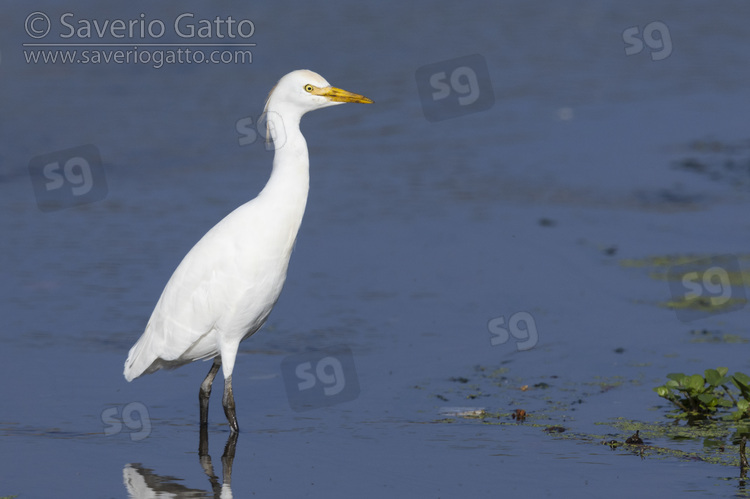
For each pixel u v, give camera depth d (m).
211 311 9.15
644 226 17.25
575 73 30.94
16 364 10.84
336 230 17.17
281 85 9.43
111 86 28.48
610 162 21.86
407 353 11.40
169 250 16.00
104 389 10.20
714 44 35.00
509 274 14.68
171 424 9.23
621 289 13.85
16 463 8.03
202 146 23.39
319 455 8.26
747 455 8.03
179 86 28.64
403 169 21.66
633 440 8.38
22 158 22.38
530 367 10.81
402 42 33.97
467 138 24.33
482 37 35.47
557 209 18.45
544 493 7.29
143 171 21.67
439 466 7.92
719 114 25.80
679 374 9.40
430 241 16.48
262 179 20.95
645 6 41.78
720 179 20.19
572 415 9.20
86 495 7.34
